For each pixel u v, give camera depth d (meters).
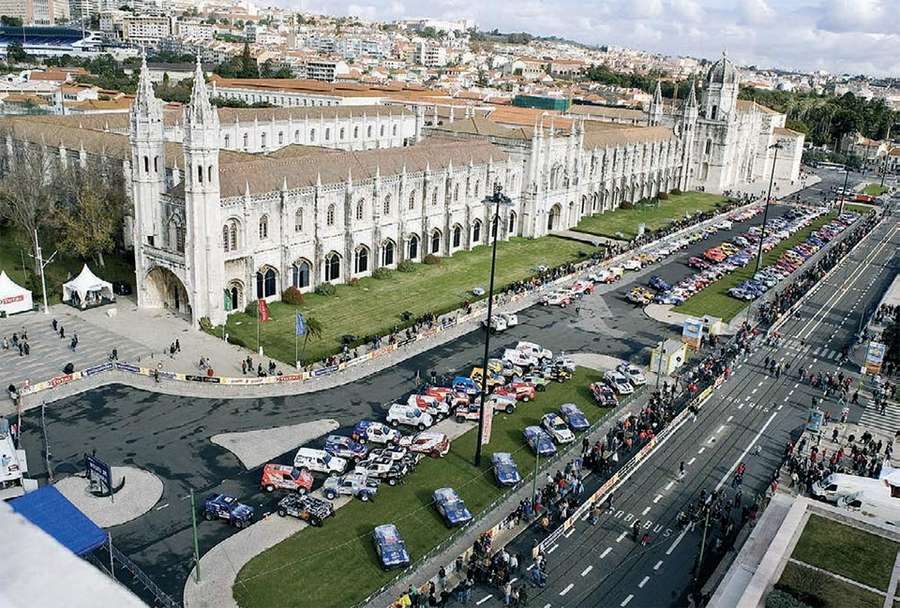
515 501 63.78
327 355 89.88
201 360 84.25
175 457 66.81
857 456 71.19
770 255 152.62
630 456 71.44
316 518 58.50
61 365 83.31
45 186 117.44
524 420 78.31
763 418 81.31
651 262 141.38
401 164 128.00
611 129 199.88
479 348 95.94
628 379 87.06
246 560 54.12
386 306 108.94
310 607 49.81
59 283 108.81
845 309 121.38
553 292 116.69
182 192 97.06
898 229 189.00
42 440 68.31
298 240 109.25
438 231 135.75
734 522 61.34
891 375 94.62
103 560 52.75
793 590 37.88
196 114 90.12
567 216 166.88
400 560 53.88
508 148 153.50
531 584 53.03
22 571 6.10
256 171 106.69
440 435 70.69
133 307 103.12
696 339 98.31
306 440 70.88
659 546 58.12
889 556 41.41
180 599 49.78
